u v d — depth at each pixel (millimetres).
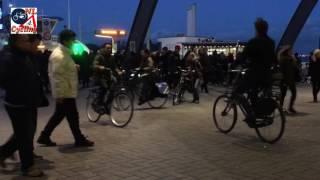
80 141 6434
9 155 5328
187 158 5750
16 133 4945
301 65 21844
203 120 8953
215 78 19500
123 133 7523
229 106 7371
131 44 15117
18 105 4836
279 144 6570
